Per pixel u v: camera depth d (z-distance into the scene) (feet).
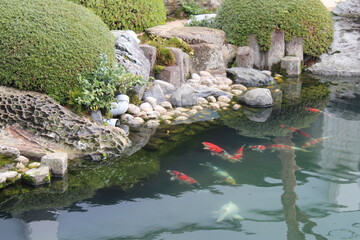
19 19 17.76
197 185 13.07
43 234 10.32
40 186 13.11
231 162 14.84
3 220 10.95
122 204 11.93
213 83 26.66
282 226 10.61
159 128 18.80
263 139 17.26
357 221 10.80
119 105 19.52
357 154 15.35
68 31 18.20
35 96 17.06
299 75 30.27
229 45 30.30
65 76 17.51
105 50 19.06
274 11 29.81
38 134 15.61
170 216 11.20
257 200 12.01
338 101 23.27
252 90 22.99
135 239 10.11
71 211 11.50
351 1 32.14
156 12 30.66
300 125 19.08
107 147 15.83
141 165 14.78
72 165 14.75
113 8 27.32
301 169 14.10
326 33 31.01
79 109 17.38
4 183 12.92
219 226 10.66
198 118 20.36
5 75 17.07
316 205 11.63
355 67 30.22
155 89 22.54
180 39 27.25
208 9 39.75
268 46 30.07
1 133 15.21
